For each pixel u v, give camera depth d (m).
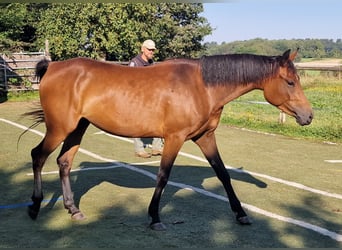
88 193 5.26
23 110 13.50
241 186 5.69
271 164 6.99
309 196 5.29
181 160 7.23
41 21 21.81
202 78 4.05
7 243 3.72
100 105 4.12
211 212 4.62
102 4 19.45
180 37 31.03
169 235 3.95
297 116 4.07
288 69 4.01
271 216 4.53
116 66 4.28
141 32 20.95
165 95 4.00
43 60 4.39
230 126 11.05
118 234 3.96
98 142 8.70
